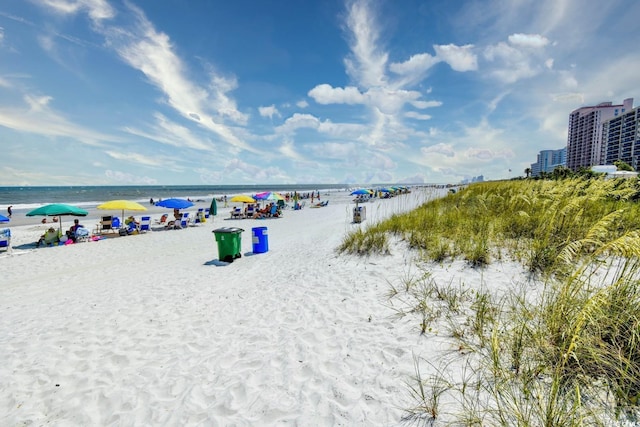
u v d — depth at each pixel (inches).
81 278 272.1
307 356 121.6
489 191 377.7
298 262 284.8
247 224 676.7
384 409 88.4
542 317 110.5
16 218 831.1
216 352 131.4
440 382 94.9
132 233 541.6
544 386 84.4
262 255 337.7
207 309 183.2
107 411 99.0
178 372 118.0
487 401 84.0
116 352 135.9
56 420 96.0
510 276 166.6
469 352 107.1
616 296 95.1
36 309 195.9
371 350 119.7
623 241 88.1
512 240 213.6
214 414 94.3
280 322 156.3
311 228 561.3
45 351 138.6
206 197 1969.7
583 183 232.4
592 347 87.7
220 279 249.8
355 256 264.1
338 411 90.4
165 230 594.2
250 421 90.2
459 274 182.1
